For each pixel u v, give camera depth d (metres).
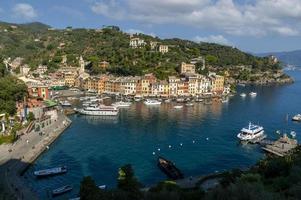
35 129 187.00
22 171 130.88
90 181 94.56
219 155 159.62
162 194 80.75
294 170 90.50
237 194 62.34
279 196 62.62
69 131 196.88
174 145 173.50
